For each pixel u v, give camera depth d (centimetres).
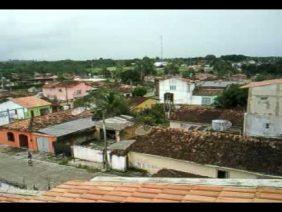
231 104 4222
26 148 3294
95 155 2742
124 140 3061
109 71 10638
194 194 462
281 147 2047
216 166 2062
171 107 4678
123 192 508
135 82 8100
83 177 2459
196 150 2248
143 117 3988
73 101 5384
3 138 3484
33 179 2456
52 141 3072
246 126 2873
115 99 4209
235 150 2128
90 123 3531
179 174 1938
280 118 2716
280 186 455
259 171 1919
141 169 2500
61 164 2759
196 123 3412
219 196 445
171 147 2361
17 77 10100
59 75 10406
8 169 2688
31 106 4547
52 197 525
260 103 2775
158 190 497
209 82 5922
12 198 562
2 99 4962
